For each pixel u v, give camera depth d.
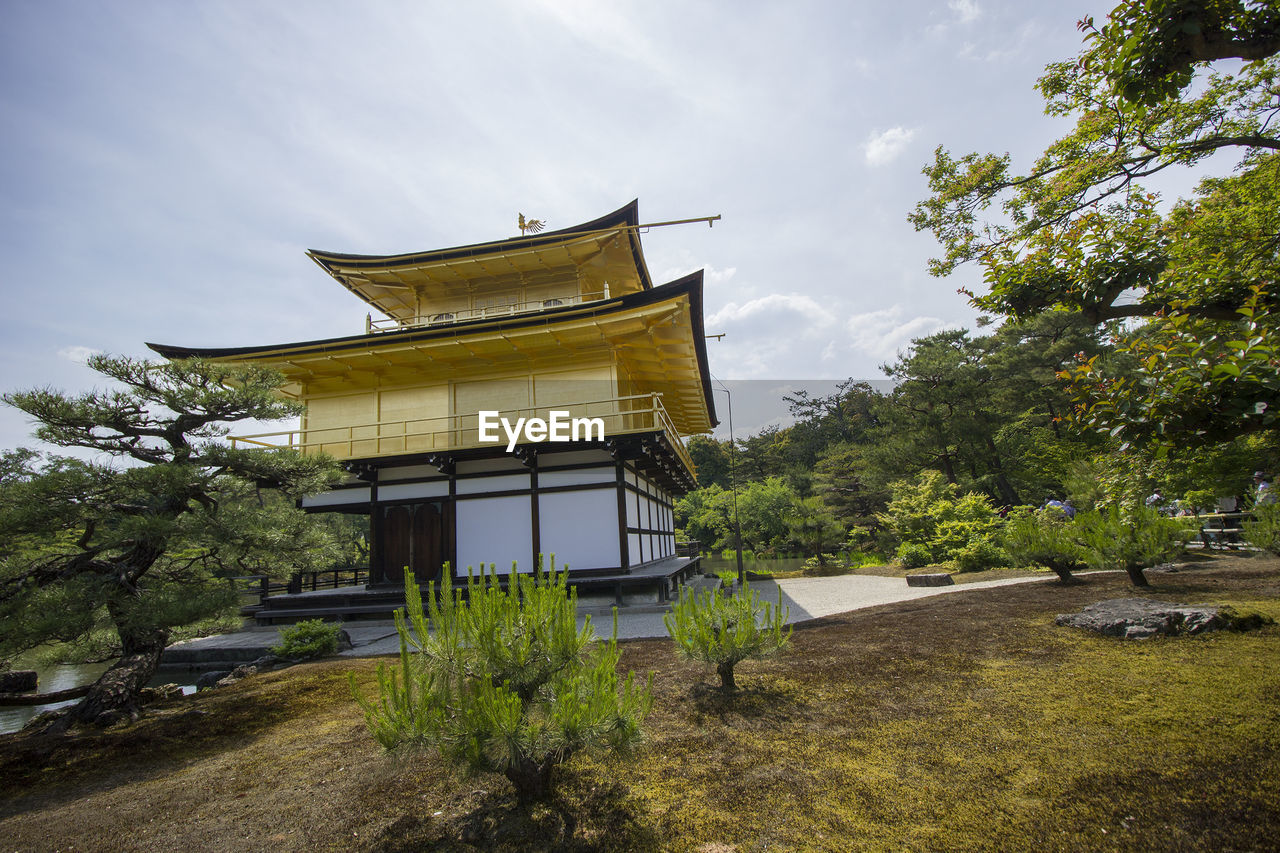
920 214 14.55
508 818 4.18
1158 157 10.30
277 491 10.38
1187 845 3.20
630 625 12.01
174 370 8.58
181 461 8.68
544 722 4.09
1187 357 4.23
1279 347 3.88
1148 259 6.20
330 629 11.51
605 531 14.92
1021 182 13.12
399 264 18.41
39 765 6.07
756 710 5.90
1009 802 3.81
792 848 3.56
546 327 14.57
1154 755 4.13
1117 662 6.07
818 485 40.66
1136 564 9.76
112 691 7.72
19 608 6.82
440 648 4.39
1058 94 11.71
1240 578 10.06
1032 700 5.38
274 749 6.08
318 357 15.52
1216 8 4.66
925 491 23.56
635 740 4.14
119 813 4.83
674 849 3.64
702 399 23.70
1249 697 4.79
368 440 15.96
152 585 8.29
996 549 17.67
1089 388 4.95
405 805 4.52
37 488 7.21
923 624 8.97
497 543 15.36
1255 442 13.09
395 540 15.93
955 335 35.59
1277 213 9.70
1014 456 31.34
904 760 4.54
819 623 10.34
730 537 39.34
